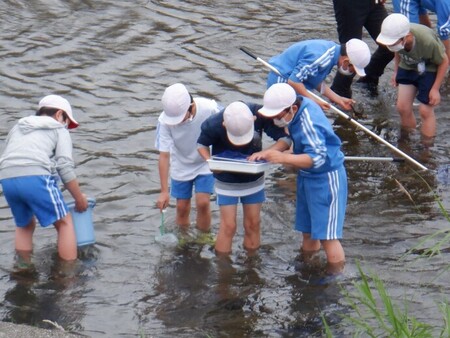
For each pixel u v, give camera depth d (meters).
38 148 11.35
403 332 8.55
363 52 13.01
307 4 22.89
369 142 15.54
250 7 22.62
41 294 10.85
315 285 11.00
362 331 9.70
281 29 20.98
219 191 11.54
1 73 18.17
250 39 20.30
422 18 17.61
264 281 11.15
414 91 15.62
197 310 10.52
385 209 13.08
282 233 12.41
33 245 11.99
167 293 10.91
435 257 11.55
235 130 10.73
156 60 19.03
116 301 10.72
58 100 11.85
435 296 10.52
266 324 10.14
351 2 17.34
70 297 10.79
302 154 10.70
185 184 12.20
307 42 13.59
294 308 10.48
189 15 21.94
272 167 14.62
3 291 10.91
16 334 9.30
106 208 13.12
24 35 20.31
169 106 11.38
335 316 10.24
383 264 11.42
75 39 20.17
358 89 17.84
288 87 10.74
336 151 10.97
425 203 13.26
